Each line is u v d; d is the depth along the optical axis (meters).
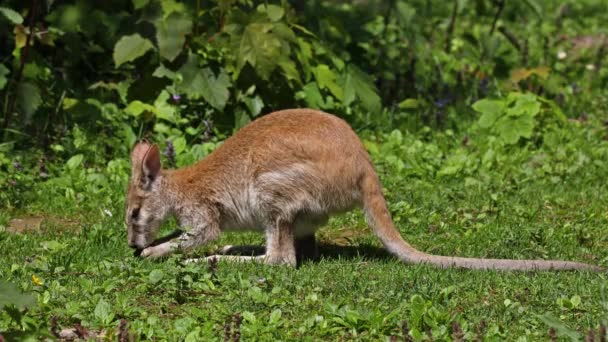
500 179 13.63
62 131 14.52
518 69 18.28
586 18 24.16
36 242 11.07
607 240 11.52
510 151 14.86
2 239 11.14
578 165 14.07
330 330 8.34
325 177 10.41
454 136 15.59
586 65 19.84
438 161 14.23
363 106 15.73
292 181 10.46
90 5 15.31
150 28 14.77
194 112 14.90
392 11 20.48
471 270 10.02
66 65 15.73
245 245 11.35
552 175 13.82
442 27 21.83
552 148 14.80
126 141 14.28
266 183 10.52
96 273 9.81
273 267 10.18
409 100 16.05
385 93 17.09
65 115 14.84
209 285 9.40
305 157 10.45
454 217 12.23
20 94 14.22
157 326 8.45
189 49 14.45
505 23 22.95
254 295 9.03
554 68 19.34
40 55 15.20
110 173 13.47
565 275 9.81
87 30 15.30
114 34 15.23
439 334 8.12
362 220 12.25
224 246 11.51
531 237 11.35
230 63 14.44
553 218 12.25
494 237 11.43
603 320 8.27
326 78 14.96
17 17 13.78
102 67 15.95
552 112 15.64
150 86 14.62
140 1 14.77
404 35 19.45
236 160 10.77
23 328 8.13
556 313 8.79
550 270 9.98
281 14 14.46
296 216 10.53
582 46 21.47
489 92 17.48
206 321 8.59
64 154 14.02
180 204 10.89
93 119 14.55
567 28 22.86
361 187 10.50
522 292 9.27
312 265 10.30
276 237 10.57
